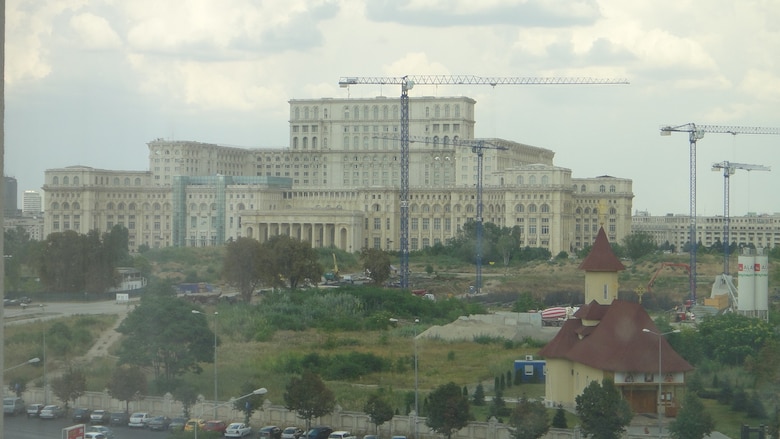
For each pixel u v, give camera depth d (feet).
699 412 566.36
